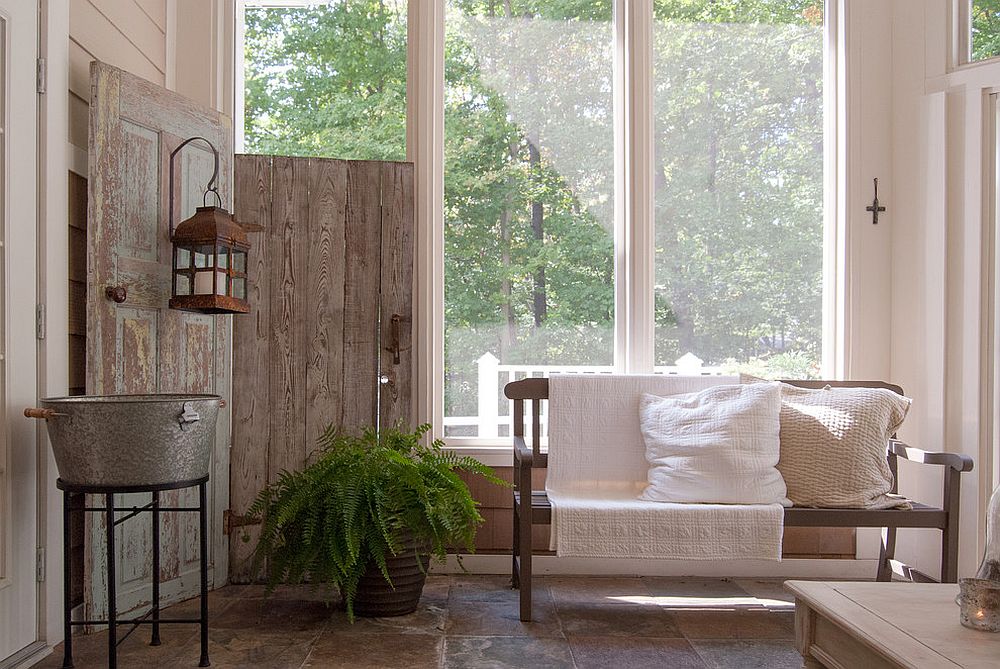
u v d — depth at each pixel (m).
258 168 3.28
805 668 1.72
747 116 3.50
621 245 3.49
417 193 3.43
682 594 3.13
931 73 3.33
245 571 3.21
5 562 2.29
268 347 3.27
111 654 2.22
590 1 3.49
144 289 2.80
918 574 2.85
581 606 2.96
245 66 3.54
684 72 3.50
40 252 2.48
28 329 2.42
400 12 3.52
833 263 3.49
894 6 3.45
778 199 3.50
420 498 2.69
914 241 3.37
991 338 3.20
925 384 3.32
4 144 2.31
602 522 2.70
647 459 3.06
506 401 3.49
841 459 2.87
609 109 3.50
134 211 2.76
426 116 3.42
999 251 3.21
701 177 3.50
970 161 3.21
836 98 3.49
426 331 3.41
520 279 3.50
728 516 2.71
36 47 2.48
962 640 1.40
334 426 3.29
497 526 3.40
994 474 3.19
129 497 2.75
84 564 2.62
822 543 3.41
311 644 2.52
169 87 3.38
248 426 3.25
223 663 2.36
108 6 2.89
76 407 2.14
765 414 2.92
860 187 3.44
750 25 3.50
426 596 3.06
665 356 3.50
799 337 3.50
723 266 3.50
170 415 2.20
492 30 3.50
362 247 3.33
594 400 3.17
